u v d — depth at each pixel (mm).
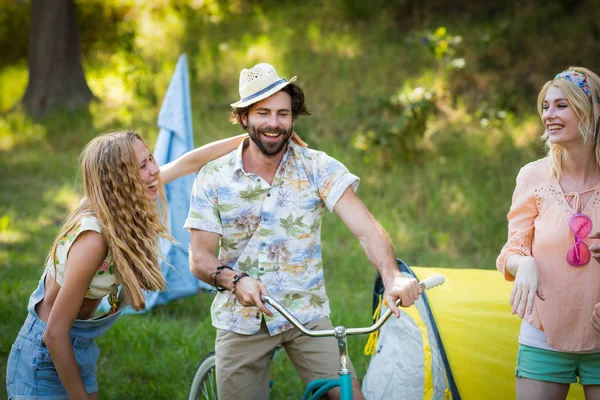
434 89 13250
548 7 15227
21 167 12789
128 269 3391
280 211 3725
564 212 3465
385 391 4562
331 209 3727
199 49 16188
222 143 4039
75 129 14523
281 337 3807
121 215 3412
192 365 5852
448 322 4109
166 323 6766
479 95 13125
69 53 16094
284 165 3744
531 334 3545
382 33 15617
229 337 3852
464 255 9109
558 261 3453
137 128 14008
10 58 18562
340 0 16812
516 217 3646
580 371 3494
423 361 4340
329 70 14484
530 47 14125
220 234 3773
